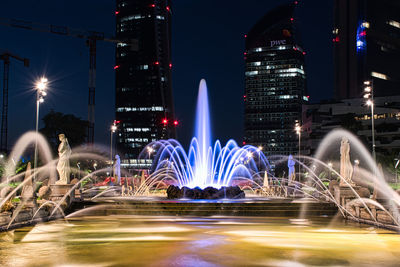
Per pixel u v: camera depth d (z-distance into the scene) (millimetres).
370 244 16344
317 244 16250
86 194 37375
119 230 20125
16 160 56625
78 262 12633
